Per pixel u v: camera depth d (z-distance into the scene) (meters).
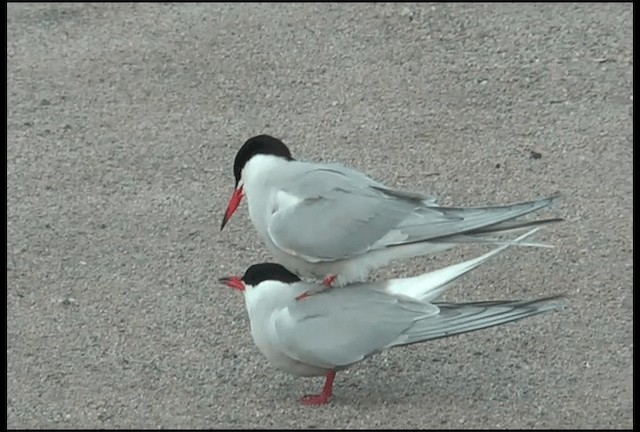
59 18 18.70
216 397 11.28
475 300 12.73
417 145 15.52
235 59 17.53
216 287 13.01
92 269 13.32
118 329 12.32
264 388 11.45
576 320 12.36
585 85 16.73
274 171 11.77
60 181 14.98
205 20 18.50
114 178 15.01
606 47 17.55
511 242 11.42
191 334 12.27
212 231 13.98
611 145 15.44
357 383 11.53
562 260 13.34
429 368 11.74
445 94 16.62
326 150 15.42
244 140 15.71
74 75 17.25
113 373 11.64
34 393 11.34
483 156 15.27
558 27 18.05
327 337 10.93
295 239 11.54
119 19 18.62
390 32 18.06
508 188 14.62
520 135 15.71
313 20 18.39
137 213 14.31
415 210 11.57
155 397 11.27
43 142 15.77
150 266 13.37
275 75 17.14
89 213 14.33
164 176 15.05
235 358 11.91
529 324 12.32
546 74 17.00
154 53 17.70
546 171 14.95
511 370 11.63
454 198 14.43
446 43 17.75
